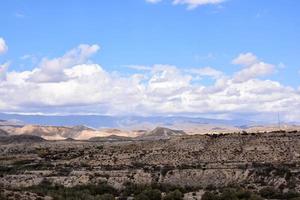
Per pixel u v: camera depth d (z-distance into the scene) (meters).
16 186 147.00
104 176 158.62
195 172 159.12
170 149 192.38
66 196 116.25
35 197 98.06
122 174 160.75
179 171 160.50
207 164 170.88
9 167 186.00
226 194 127.19
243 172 155.88
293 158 171.75
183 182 155.50
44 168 181.50
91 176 158.75
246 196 128.00
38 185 148.00
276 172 151.50
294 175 148.25
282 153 176.38
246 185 147.88
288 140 185.12
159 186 147.62
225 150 185.00
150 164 179.38
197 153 185.62
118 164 183.88
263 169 155.50
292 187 141.75
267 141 187.00
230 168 160.75
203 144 193.25
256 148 182.62
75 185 150.38
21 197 94.38
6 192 95.62
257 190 141.75
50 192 118.38
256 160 173.50
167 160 182.38
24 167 185.25
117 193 142.50
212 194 128.12
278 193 136.00
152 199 128.62
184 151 188.62
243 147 185.88
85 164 187.62
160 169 165.88
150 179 157.25
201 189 148.25
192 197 132.62
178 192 129.62
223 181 153.75
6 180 156.38
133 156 190.88
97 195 128.12
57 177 159.50
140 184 150.88
